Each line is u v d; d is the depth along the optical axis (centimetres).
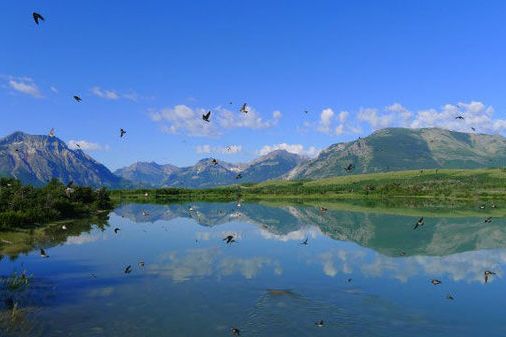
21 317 3459
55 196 10869
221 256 6150
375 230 9256
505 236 8325
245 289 4388
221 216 12750
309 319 3534
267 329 3300
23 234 7412
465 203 17625
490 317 3628
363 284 4606
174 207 16862
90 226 9550
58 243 7106
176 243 7362
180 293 4228
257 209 15512
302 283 4622
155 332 3222
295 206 17088
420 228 9562
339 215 12825
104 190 15500
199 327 3338
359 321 3500
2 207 8556
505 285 4603
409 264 5644
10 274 4862
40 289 4288
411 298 4109
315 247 6969
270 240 7762
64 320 3428
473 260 5956
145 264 5559
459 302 4012
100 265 5462
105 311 3666
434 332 3294
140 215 13038
